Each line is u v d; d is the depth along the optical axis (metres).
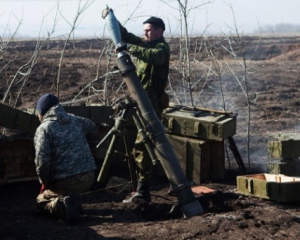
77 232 5.28
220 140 7.28
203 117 7.49
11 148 6.93
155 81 6.46
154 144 6.06
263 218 5.68
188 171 7.49
